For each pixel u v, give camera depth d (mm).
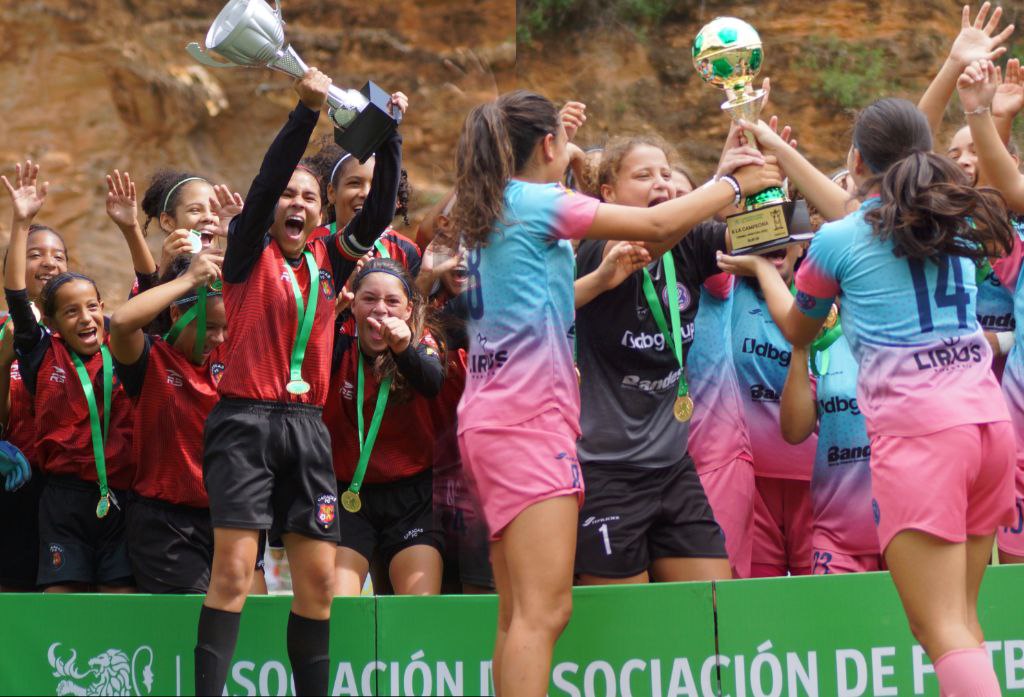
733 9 13242
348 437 5359
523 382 4070
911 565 3998
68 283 5531
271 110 15461
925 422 4004
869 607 4621
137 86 14922
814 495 5375
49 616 5051
